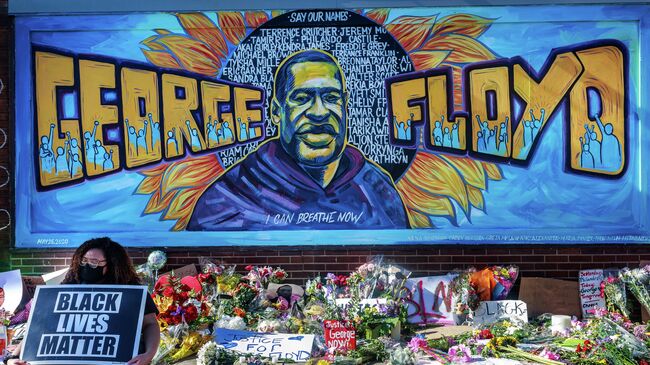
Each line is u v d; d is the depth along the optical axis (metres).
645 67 9.36
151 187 9.56
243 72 9.56
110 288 5.36
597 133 9.42
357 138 9.52
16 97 9.55
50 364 5.14
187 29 9.55
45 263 9.56
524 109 9.43
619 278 9.06
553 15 9.38
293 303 9.00
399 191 9.48
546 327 8.46
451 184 9.48
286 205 9.53
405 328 8.60
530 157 9.45
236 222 9.55
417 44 9.48
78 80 9.56
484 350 7.29
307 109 9.52
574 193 9.43
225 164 9.55
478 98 9.45
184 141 9.58
